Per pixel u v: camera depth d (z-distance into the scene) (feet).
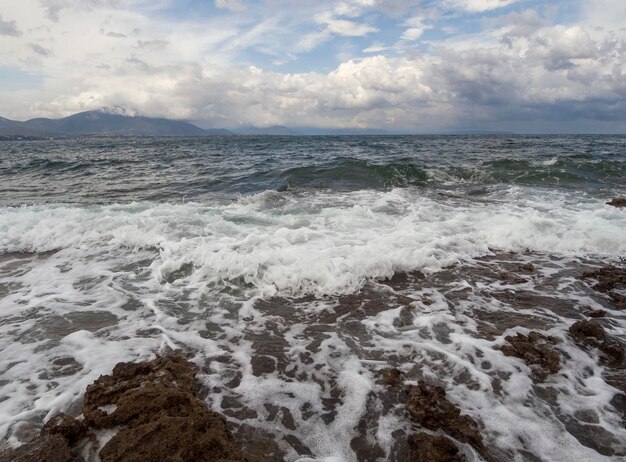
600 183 49.39
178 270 21.68
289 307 17.98
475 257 24.25
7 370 13.19
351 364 13.71
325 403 11.83
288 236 25.95
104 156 110.32
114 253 24.53
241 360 13.98
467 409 11.44
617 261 23.57
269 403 11.82
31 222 28.84
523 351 13.98
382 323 16.48
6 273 21.70
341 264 20.94
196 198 43.19
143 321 16.60
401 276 21.29
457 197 41.22
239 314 17.33
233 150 127.85
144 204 36.60
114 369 12.60
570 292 19.38
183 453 9.04
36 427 10.62
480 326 16.16
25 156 116.06
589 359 13.82
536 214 32.35
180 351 14.47
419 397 11.41
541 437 10.38
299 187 48.14
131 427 10.07
